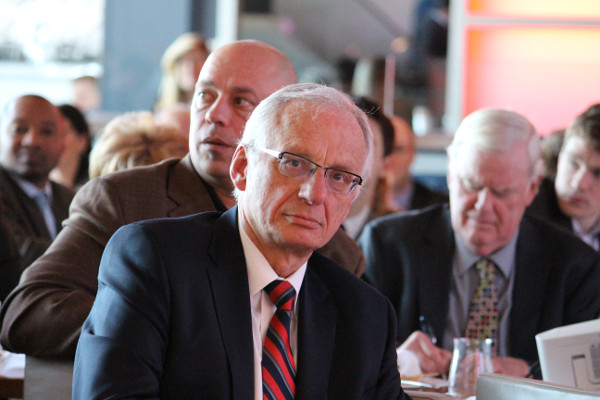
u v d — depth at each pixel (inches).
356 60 644.1
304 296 158.9
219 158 205.3
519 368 231.8
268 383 151.1
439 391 210.7
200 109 208.5
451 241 259.9
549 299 251.6
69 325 188.2
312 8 769.6
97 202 200.8
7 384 186.9
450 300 256.7
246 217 155.4
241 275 153.6
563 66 636.7
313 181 146.5
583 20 632.4
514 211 246.1
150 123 259.9
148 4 711.1
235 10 727.1
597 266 257.4
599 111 299.9
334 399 156.2
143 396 139.3
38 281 195.0
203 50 537.3
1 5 697.0
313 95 150.2
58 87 695.7
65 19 701.9
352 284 163.8
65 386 173.9
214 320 148.6
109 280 148.8
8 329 192.5
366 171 154.9
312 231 148.3
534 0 639.1
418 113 620.7
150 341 143.2
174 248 150.5
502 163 241.0
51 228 355.3
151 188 204.1
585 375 186.1
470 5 646.5
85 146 448.5
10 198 342.3
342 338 159.2
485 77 646.5
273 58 211.2
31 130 345.7
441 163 575.8
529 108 642.8
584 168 300.0
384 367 164.9
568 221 310.3
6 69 692.7
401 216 272.2
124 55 601.9
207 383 145.7
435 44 676.1
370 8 779.4
